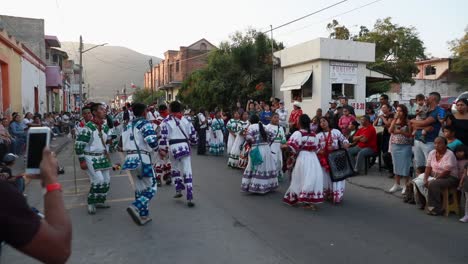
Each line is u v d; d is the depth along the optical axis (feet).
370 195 26.35
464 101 23.50
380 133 34.09
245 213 22.07
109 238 18.10
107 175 22.94
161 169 29.96
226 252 16.20
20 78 64.90
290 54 65.57
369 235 18.25
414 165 27.96
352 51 59.98
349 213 22.03
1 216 4.94
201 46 162.30
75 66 204.23
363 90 62.18
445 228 19.26
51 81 99.14
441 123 24.47
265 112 46.34
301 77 62.23
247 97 77.87
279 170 30.66
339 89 60.70
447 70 134.92
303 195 22.53
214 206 23.61
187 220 20.75
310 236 18.12
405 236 18.08
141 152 19.70
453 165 21.02
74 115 103.55
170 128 23.53
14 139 43.83
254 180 26.35
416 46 107.34
